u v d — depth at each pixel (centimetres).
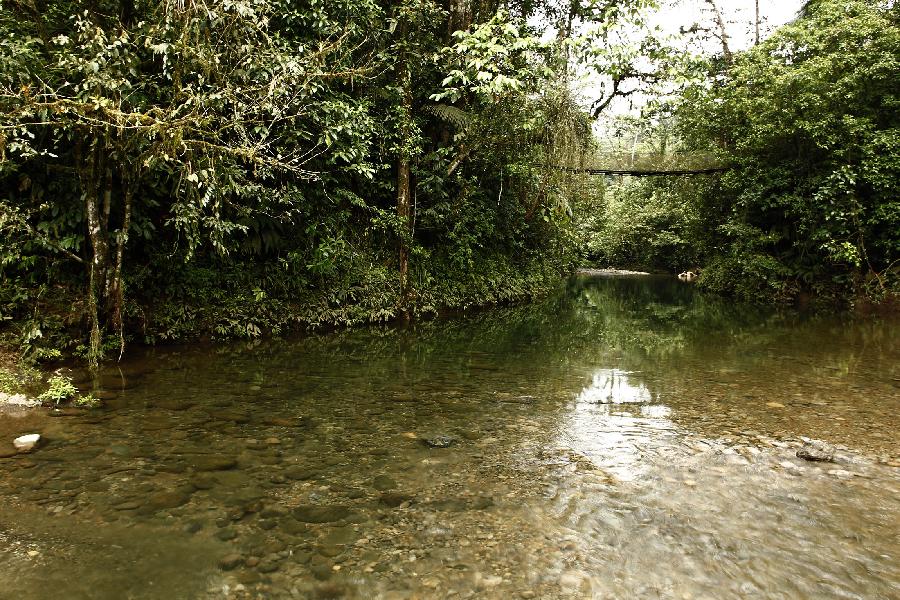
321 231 888
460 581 216
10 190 558
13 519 257
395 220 994
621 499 289
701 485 307
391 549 238
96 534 246
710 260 1912
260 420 415
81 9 505
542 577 220
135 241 657
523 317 1155
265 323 793
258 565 225
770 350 750
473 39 791
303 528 255
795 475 322
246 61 543
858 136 1211
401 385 538
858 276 1288
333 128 725
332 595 206
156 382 514
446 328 960
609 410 455
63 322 572
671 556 236
